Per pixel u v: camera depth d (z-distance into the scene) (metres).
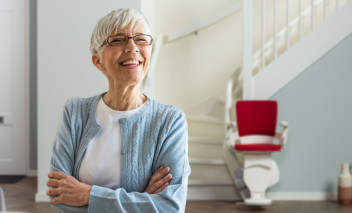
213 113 5.69
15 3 6.61
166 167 1.46
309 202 4.71
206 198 4.84
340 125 4.84
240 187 4.68
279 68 4.83
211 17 5.39
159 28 5.70
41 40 4.67
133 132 1.48
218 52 5.71
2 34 6.61
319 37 4.82
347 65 4.82
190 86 5.71
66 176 1.46
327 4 5.33
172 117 1.51
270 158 4.48
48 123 4.67
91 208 1.39
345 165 4.68
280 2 5.56
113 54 1.44
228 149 4.87
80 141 1.52
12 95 6.63
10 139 6.63
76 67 4.67
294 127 4.84
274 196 4.83
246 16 4.80
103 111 1.52
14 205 4.43
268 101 4.63
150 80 4.95
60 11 4.67
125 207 1.39
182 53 5.71
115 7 4.66
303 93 4.84
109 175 1.47
